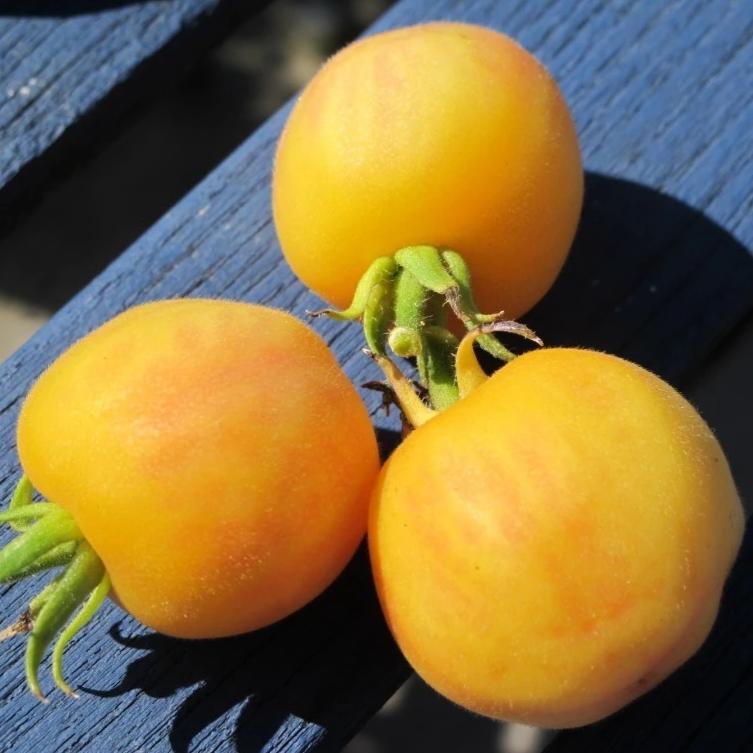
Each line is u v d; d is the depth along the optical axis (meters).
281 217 0.32
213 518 0.28
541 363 0.28
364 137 0.30
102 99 0.37
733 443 0.37
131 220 0.56
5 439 0.34
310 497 0.28
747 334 0.36
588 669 0.27
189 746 0.31
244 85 0.57
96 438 0.28
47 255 0.56
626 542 0.27
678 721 0.32
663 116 0.37
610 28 0.38
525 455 0.27
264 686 0.32
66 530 0.28
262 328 0.29
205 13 0.38
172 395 0.28
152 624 0.29
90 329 0.35
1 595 0.33
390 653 0.32
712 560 0.27
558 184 0.31
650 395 0.28
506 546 0.27
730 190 0.36
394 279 0.31
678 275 0.36
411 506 0.28
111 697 0.32
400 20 0.38
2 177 0.37
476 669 0.27
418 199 0.30
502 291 0.32
